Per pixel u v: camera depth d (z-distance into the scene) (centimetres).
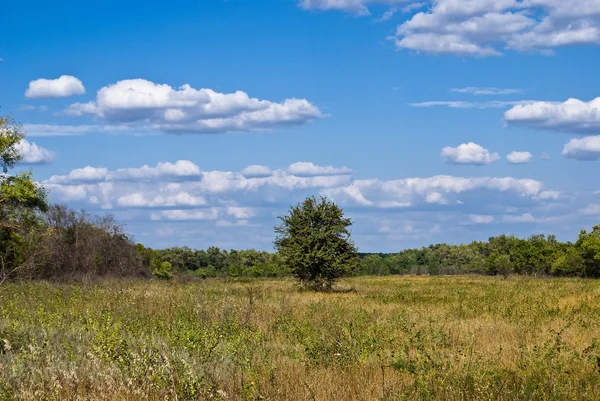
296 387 1026
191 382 985
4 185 5197
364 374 1166
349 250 4975
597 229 9250
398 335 1681
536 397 991
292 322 1844
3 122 5300
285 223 5053
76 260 5700
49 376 1027
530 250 9856
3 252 4544
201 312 1822
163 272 8006
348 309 2467
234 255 13212
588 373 1152
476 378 1038
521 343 1534
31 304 2134
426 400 966
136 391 980
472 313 2503
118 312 1834
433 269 11638
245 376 1096
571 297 3462
